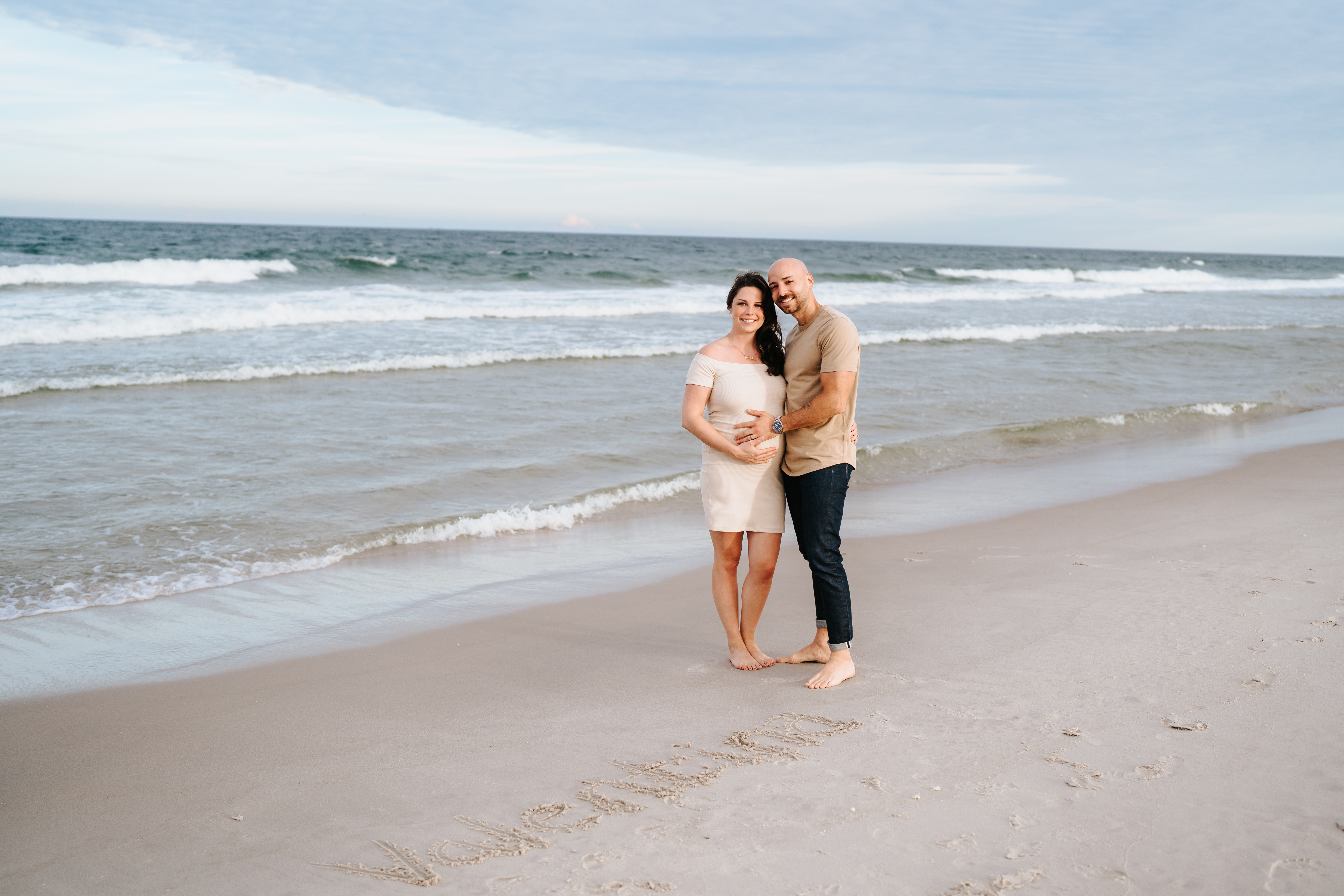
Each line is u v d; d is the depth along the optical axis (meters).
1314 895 2.15
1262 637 3.91
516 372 13.30
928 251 125.25
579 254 53.56
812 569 3.78
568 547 6.23
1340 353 17.58
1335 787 2.65
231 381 11.94
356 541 6.13
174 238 56.47
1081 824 2.51
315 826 2.65
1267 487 7.53
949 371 14.36
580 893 2.27
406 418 9.97
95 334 14.77
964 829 2.51
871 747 3.07
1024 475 8.38
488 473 7.95
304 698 3.70
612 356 14.75
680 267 41.53
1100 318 24.28
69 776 3.00
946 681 3.65
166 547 5.91
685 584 5.41
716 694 3.67
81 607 4.90
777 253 76.62
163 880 2.39
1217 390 13.44
